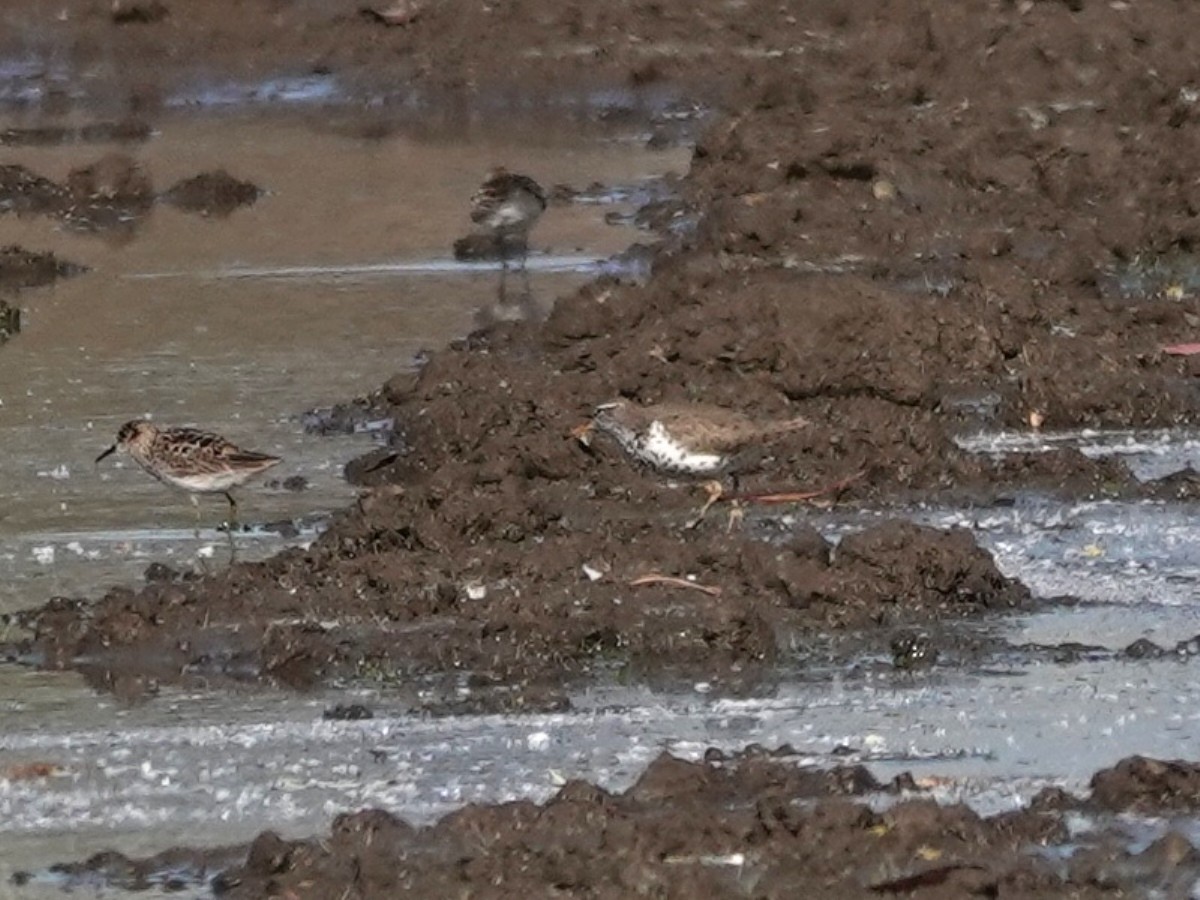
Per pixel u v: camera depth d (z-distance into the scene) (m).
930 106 28.28
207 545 18.20
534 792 14.55
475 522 17.75
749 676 16.09
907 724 15.39
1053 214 24.39
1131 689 15.77
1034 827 13.77
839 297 20.86
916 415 20.03
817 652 16.38
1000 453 19.42
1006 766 14.81
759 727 15.42
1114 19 29.20
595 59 30.84
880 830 13.65
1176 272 23.64
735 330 20.69
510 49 31.31
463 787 14.65
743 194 25.62
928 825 13.62
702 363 20.53
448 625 16.52
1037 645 16.41
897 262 23.53
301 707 15.81
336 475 19.47
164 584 17.25
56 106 31.00
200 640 16.50
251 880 13.41
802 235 24.00
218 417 20.69
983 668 16.12
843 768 14.48
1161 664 16.11
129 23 32.06
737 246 24.06
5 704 15.88
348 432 20.28
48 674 16.31
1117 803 14.14
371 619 16.61
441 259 24.95
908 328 20.73
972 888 13.04
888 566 16.97
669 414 18.25
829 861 13.38
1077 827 13.92
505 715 15.61
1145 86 27.61
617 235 25.55
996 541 18.11
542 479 18.88
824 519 18.42
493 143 29.53
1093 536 18.14
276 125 30.41
